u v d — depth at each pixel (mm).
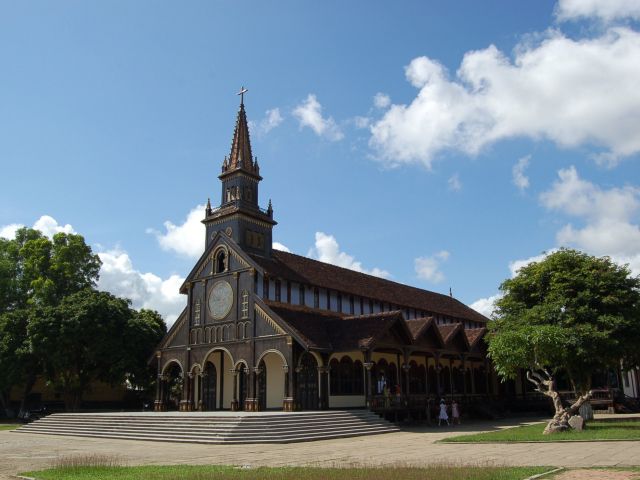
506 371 31328
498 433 30391
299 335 38344
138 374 50344
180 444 29047
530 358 30188
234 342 42125
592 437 25438
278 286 43625
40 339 47438
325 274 49594
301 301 44969
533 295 36188
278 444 28250
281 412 36188
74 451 26172
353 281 52281
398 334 42062
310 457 22344
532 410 53062
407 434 33719
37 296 57250
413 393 48906
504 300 37719
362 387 44094
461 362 53125
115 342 48719
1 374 48875
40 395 57344
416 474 15680
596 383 55812
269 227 47562
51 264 60312
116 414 38000
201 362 44188
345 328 41406
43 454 24969
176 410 49594
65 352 47656
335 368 42156
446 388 52656
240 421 30828
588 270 33844
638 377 53375
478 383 57406
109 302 50188
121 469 18594
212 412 39156
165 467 19141
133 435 32656
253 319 41156
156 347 47719
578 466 17078
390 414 40438
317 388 40625
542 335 29000
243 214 45375
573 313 32469
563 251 36094
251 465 19938
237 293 42844
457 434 32250
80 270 62219
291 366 38281
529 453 21312
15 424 47531
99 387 58969
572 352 31766
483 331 51812
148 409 54812
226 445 27922
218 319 43688
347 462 20375
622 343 31766
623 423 33594
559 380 57219
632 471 15641
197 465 19938
